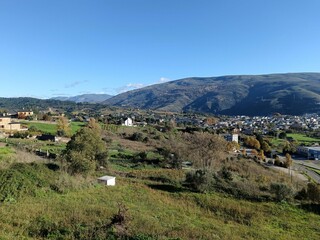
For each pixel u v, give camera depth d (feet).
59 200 84.53
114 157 217.36
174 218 86.69
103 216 69.77
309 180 223.92
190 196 119.65
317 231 95.14
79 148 146.41
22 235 55.98
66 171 114.42
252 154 332.39
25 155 135.95
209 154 226.17
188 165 228.63
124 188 116.78
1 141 198.39
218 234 77.00
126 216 66.85
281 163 286.46
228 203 113.80
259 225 95.71
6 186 86.74
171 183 142.61
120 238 55.98
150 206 96.58
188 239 63.10
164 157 219.00
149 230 63.67
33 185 92.79
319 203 124.67
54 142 247.09
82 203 84.07
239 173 200.54
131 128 426.92
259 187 142.41
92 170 125.18
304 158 360.69
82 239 55.31
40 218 64.69
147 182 138.92
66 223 62.08
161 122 598.34
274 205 117.91
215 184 137.39
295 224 99.86
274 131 532.73
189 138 266.16
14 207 71.87
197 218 93.71
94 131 165.27
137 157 220.43
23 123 359.66
